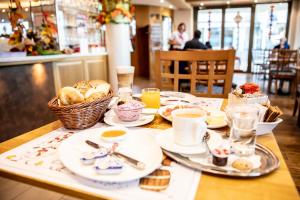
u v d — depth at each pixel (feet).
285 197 1.49
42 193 5.21
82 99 2.71
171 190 1.57
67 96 2.65
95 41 15.72
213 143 2.10
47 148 2.27
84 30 15.01
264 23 28.09
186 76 5.22
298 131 9.37
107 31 10.87
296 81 14.83
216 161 1.81
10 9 9.36
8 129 7.68
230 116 2.48
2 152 2.20
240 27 29.14
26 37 9.56
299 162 6.91
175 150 1.98
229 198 1.49
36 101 8.75
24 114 8.27
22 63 7.96
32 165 1.95
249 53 28.91
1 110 7.40
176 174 1.76
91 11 14.84
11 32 10.15
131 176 1.64
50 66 9.34
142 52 26.73
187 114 2.24
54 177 1.76
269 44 28.30
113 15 10.14
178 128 2.06
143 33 26.35
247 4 28.09
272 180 1.68
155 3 25.39
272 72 16.37
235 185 1.63
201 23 31.14
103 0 10.23
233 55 4.91
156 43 27.50
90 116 2.76
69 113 2.58
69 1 13.14
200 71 8.89
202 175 1.75
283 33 27.61
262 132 2.49
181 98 4.21
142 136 2.36
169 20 30.66
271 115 2.54
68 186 1.64
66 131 2.74
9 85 7.63
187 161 1.89
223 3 28.14
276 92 16.17
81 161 1.87
